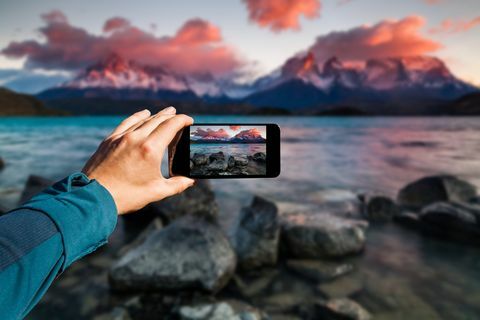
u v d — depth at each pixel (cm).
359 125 11656
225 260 620
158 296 573
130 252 644
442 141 4591
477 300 593
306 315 536
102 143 96
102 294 592
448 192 1218
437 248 833
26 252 56
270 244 708
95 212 70
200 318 489
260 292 605
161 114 104
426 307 568
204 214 1093
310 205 1225
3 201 1314
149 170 91
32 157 2794
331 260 740
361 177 1850
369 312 552
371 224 1021
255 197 853
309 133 6675
